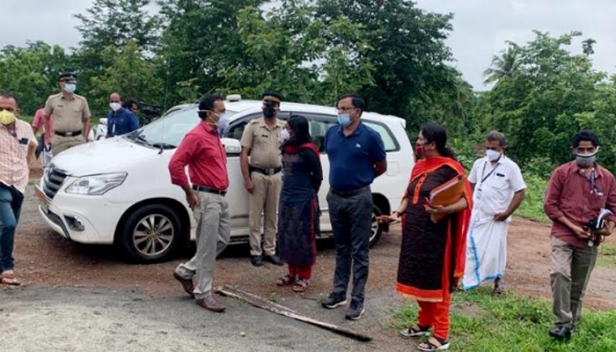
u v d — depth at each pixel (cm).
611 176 516
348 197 536
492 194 632
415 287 484
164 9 3072
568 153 2322
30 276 587
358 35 1659
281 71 1516
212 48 2728
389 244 851
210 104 515
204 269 524
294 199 600
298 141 595
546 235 1105
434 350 485
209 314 516
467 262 641
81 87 3744
